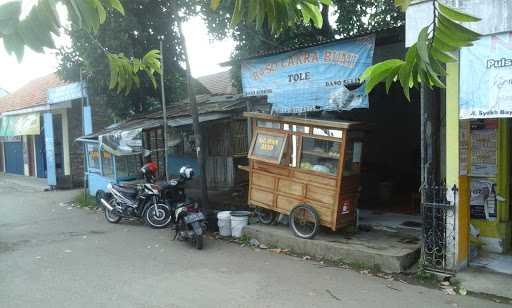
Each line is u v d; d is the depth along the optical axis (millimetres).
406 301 5348
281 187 8016
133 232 9344
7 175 22000
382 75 1777
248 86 9016
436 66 1668
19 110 18453
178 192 9859
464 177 6172
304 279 6172
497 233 6809
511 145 6941
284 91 8430
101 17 1519
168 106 14945
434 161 6402
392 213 9258
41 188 16750
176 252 7691
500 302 5250
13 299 5574
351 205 7633
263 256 7355
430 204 6102
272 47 10930
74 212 11969
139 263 7055
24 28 1339
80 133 17828
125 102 14797
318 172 7457
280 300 5422
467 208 6258
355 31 11773
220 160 13188
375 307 5184
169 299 5500
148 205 9883
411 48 1672
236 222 8500
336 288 5809
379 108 11906
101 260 7262
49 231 9617
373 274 6332
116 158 11789
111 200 10570
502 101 5242
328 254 7051
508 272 5980
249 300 5438
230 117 10945
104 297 5598
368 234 7672
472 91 5430
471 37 1567
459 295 5508
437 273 6012
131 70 2777
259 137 8289
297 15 2365
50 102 16469
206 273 6496
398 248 6742
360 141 7707
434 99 6422
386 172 11852
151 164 10414
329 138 7371
